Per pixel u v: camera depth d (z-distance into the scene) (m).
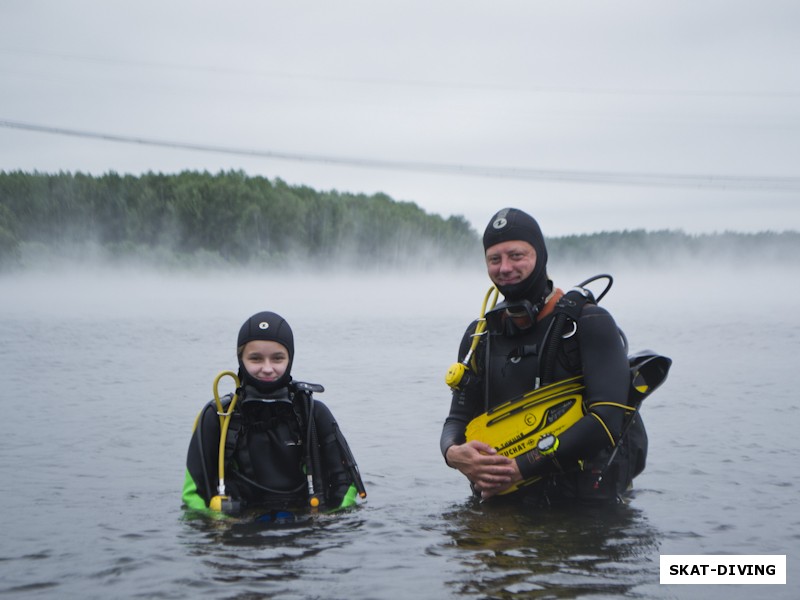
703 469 5.92
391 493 5.29
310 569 3.76
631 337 18.19
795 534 4.28
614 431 4.55
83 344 17.41
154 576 3.70
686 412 8.52
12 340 18.39
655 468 5.96
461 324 23.77
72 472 6.11
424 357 14.55
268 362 4.76
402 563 3.83
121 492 5.48
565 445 4.52
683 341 17.17
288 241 114.50
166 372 12.59
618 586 3.52
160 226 108.69
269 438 4.84
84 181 106.94
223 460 4.73
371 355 14.88
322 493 4.80
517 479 4.60
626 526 4.40
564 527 4.38
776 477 5.66
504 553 3.96
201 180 117.25
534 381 4.73
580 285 4.91
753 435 7.25
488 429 4.73
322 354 15.08
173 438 7.45
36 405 9.36
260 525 4.49
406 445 7.02
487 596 3.40
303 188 134.38
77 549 4.14
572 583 3.55
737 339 17.48
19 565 3.90
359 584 3.56
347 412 8.79
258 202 113.62
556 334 4.68
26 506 5.10
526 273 4.73
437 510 4.79
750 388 10.27
